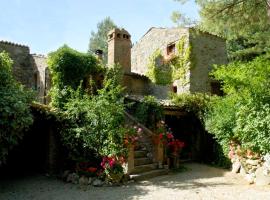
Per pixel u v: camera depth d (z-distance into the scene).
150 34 19.30
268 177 8.05
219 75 9.62
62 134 10.34
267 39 18.08
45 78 15.52
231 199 6.90
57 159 10.79
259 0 11.96
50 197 7.72
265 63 8.66
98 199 7.36
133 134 9.55
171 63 17.30
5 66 9.27
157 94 17.94
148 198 7.25
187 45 16.41
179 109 13.10
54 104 11.41
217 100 12.30
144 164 10.09
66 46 13.52
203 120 12.57
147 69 19.06
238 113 9.16
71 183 9.25
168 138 10.80
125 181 8.91
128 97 13.50
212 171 10.68
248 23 12.66
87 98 10.40
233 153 10.58
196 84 16.30
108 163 8.95
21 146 11.65
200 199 7.00
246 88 8.72
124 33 17.59
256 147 8.77
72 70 13.24
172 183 8.82
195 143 13.38
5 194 8.12
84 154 9.67
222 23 12.48
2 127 7.88
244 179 9.09
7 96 8.21
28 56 17.81
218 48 17.72
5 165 11.41
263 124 8.21
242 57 21.34
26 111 8.61
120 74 15.32
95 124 9.59
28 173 10.92
